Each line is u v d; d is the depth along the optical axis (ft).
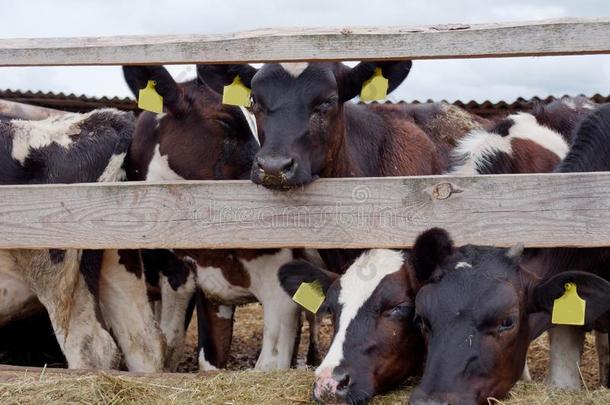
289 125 17.30
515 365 14.52
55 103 31.27
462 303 14.12
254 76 18.21
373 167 20.12
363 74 18.20
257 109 18.12
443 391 13.56
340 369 14.90
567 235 14.44
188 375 16.02
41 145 19.27
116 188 15.52
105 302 20.95
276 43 14.69
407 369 15.88
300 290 16.93
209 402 14.49
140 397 14.74
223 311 22.16
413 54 14.34
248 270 20.80
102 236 15.64
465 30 14.12
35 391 14.89
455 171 18.75
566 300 14.65
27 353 23.50
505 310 14.06
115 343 19.86
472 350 13.85
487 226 14.65
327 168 18.24
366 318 15.56
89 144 19.74
